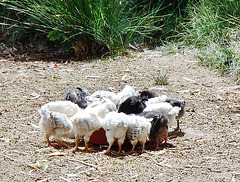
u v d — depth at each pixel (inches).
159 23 488.7
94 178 174.2
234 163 191.6
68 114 224.5
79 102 248.8
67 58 449.7
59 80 350.0
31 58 447.5
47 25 456.8
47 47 483.2
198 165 189.3
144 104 234.1
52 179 172.4
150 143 218.7
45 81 346.3
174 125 248.8
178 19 479.5
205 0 461.1
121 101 244.1
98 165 187.2
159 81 339.9
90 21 426.6
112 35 432.5
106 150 204.2
